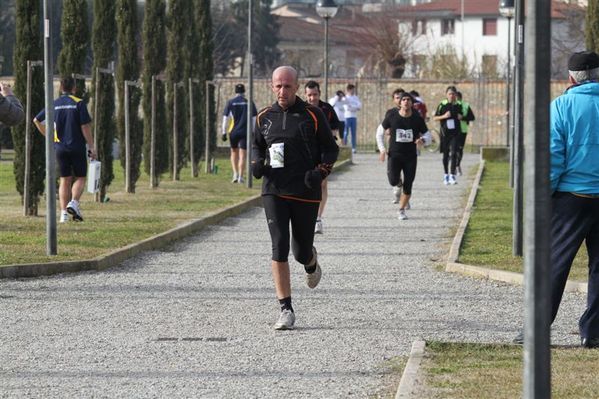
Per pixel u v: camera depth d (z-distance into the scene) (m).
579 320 20.88
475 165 76.75
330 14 70.44
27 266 27.70
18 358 18.73
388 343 19.92
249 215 44.59
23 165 41.31
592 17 37.00
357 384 16.81
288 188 21.84
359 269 29.45
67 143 38.53
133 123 51.91
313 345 19.78
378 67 150.62
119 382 16.97
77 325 21.67
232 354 19.03
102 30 48.22
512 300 24.62
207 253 32.69
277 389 16.48
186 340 20.25
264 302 24.34
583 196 18.84
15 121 23.44
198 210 43.50
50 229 29.92
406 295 25.28
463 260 29.94
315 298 24.84
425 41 193.25
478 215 42.62
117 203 46.69
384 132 42.88
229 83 102.31
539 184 11.41
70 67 46.47
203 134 69.94
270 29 168.75
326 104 34.28
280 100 22.14
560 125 18.86
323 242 35.56
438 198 51.84
